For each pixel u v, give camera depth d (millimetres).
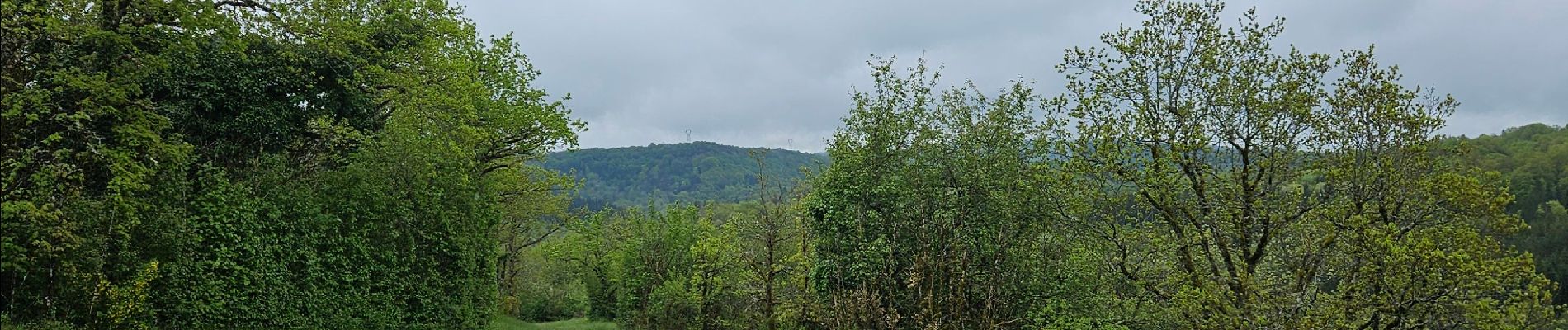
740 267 30125
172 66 18078
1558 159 52281
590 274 43125
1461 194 14969
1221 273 17531
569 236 41750
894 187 21297
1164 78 17594
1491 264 14109
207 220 15711
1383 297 14727
